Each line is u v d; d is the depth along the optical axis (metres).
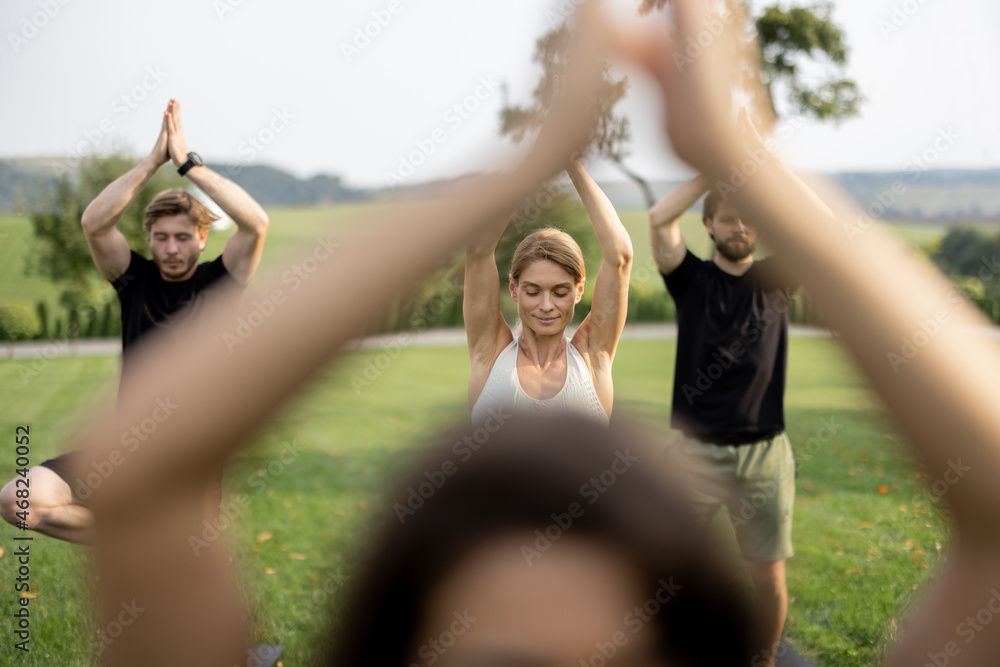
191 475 0.32
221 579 0.39
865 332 0.33
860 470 6.51
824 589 4.03
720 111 0.37
